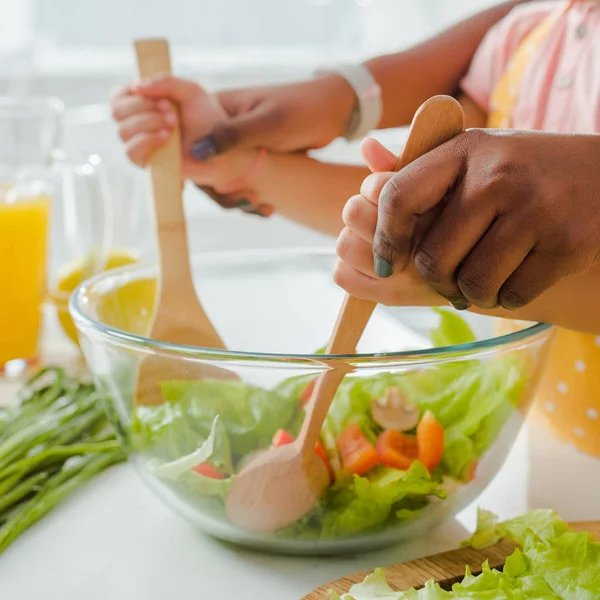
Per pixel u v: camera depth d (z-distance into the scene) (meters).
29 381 0.86
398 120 0.98
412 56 0.99
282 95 0.87
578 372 0.73
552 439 0.79
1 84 1.58
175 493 0.57
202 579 0.57
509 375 0.55
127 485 0.71
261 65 1.71
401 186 0.41
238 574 0.57
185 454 0.54
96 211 1.03
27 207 1.00
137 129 0.74
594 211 0.41
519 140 0.42
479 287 0.41
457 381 0.53
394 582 0.52
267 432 0.52
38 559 0.60
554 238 0.41
